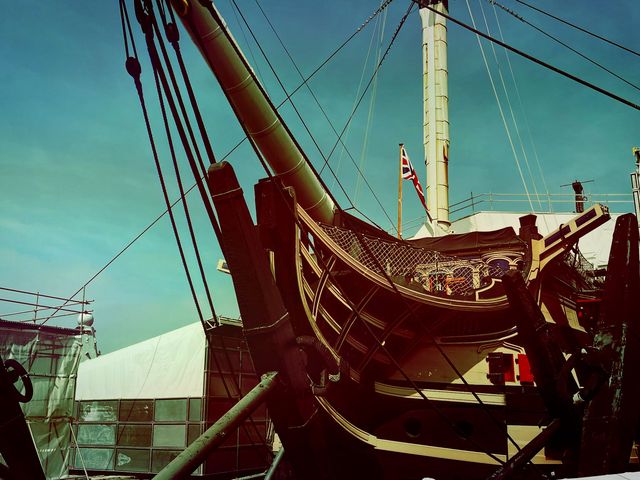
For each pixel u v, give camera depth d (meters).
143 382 19.36
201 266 7.85
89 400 20.53
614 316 8.66
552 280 15.46
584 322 18.06
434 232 21.17
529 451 7.75
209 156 7.16
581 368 8.10
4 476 5.44
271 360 7.36
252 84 12.00
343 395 13.28
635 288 8.76
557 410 8.00
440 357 14.09
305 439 7.83
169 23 6.84
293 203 10.62
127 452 19.02
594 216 13.14
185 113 7.12
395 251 14.03
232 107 7.95
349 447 12.88
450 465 12.88
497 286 14.19
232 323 19.08
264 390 7.00
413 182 20.34
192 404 17.95
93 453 19.78
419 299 13.04
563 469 12.09
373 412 13.90
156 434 18.52
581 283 18.72
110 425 19.73
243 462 18.48
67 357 17.02
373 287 12.79
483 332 14.18
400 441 13.31
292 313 11.40
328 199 15.40
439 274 14.30
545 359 7.98
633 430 8.23
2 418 5.18
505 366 13.48
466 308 13.38
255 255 7.20
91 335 23.77
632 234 9.00
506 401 13.09
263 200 10.42
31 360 16.16
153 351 19.58
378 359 13.77
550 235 14.00
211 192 7.11
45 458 15.88
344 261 12.48
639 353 8.51
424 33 24.05
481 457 12.73
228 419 6.46
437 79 23.02
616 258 9.00
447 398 13.40
